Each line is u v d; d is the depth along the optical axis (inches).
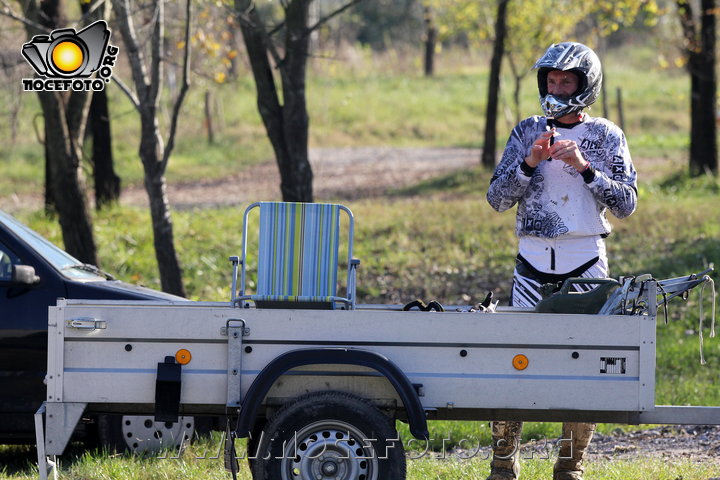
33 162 2992.1
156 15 1012.5
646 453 673.0
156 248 1063.6
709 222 1669.5
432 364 443.8
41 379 599.2
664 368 943.0
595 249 501.0
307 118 1128.2
